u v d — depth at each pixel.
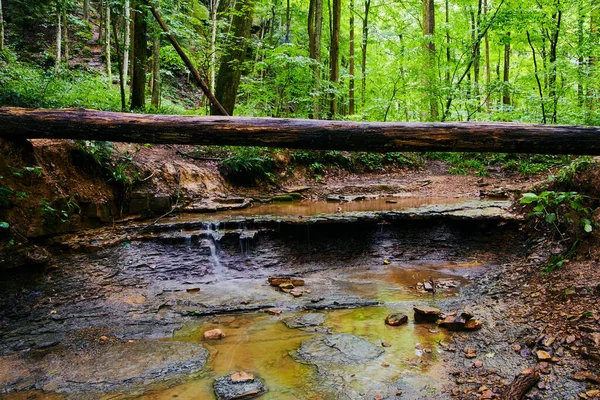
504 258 5.37
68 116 4.23
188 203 7.20
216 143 4.32
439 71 13.38
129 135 4.26
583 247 4.29
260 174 9.32
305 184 10.16
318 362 3.22
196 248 5.56
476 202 7.41
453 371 3.02
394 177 11.43
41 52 17.02
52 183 5.04
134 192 6.32
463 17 16.03
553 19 10.95
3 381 2.98
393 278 5.22
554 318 3.42
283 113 12.73
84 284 4.63
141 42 9.52
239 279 5.28
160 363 3.24
